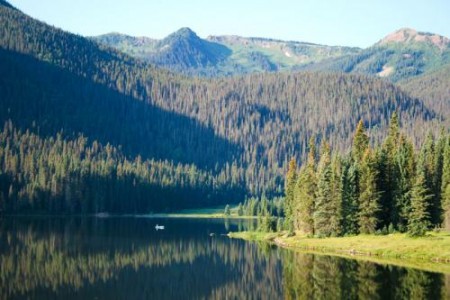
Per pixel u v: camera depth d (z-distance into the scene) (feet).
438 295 229.66
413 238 366.02
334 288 247.50
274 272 300.81
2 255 324.80
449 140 406.62
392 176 403.75
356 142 453.17
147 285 265.34
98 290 249.34
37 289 245.04
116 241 428.56
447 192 386.73
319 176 422.41
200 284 271.69
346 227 407.03
